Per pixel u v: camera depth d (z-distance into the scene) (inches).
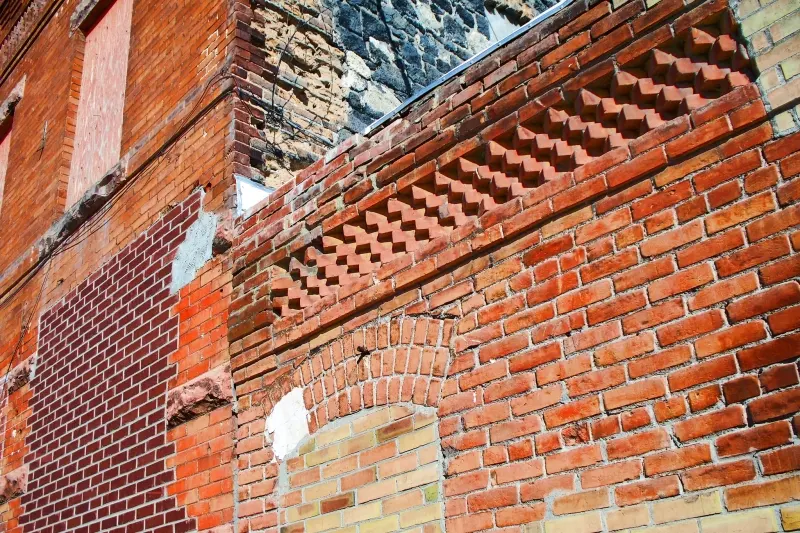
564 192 133.0
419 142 161.2
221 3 244.8
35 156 340.8
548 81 140.6
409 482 143.5
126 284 242.7
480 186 150.3
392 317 156.5
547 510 122.3
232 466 182.1
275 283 184.9
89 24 334.0
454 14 341.7
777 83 111.4
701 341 111.4
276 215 193.0
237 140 218.1
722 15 120.6
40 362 279.7
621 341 120.3
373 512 148.3
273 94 236.5
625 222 124.7
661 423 112.8
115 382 233.9
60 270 285.7
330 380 165.5
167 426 205.8
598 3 136.7
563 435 123.4
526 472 126.5
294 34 255.0
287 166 230.1
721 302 110.7
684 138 119.5
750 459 103.0
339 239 175.3
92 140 299.7
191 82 245.6
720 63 121.0
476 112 152.2
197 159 229.3
